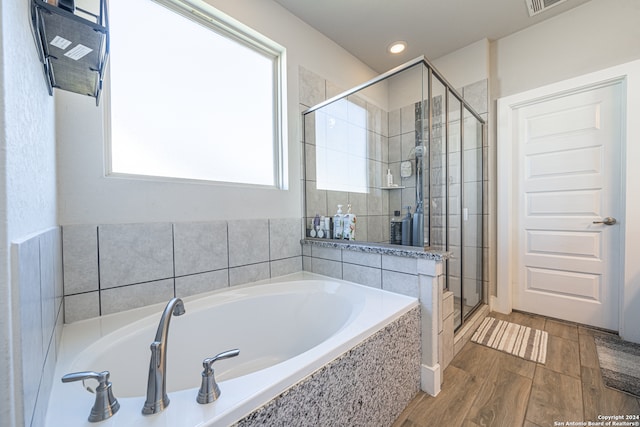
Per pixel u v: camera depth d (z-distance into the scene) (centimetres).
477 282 244
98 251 119
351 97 205
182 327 128
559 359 163
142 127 139
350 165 199
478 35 235
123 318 120
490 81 247
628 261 184
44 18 64
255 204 178
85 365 88
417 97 174
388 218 180
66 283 111
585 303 210
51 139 94
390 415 117
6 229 43
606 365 156
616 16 190
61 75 88
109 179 123
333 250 185
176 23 152
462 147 215
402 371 126
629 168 183
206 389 67
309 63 216
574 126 212
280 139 201
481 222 250
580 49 204
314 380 84
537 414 120
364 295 147
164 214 139
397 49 251
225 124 173
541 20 218
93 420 60
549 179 224
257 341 153
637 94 180
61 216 110
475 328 205
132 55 136
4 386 42
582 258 211
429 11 204
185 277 146
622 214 190
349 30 223
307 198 209
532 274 235
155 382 64
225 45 174
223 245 161
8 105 44
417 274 142
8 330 43
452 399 132
